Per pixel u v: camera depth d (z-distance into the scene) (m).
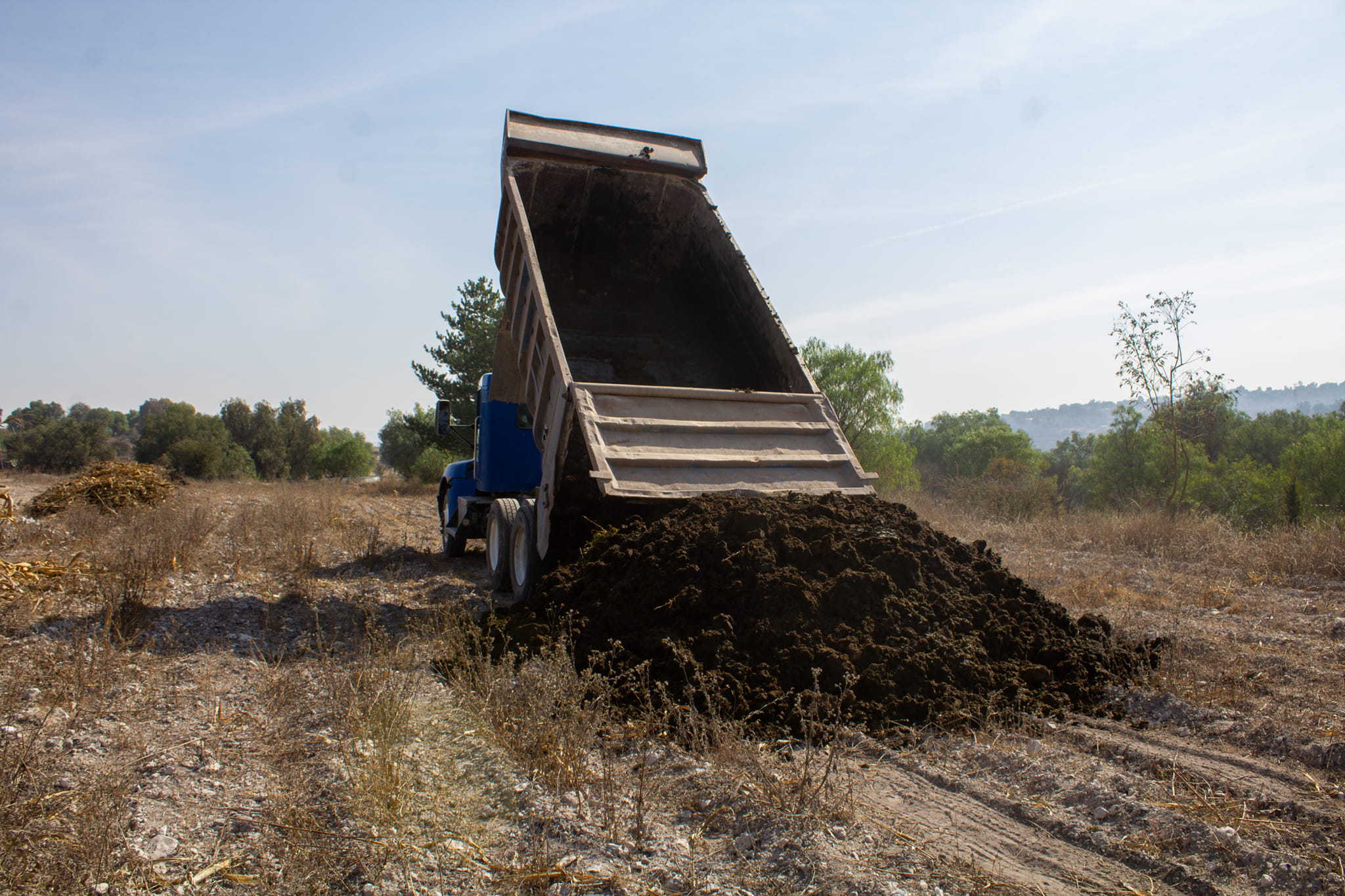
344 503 20.66
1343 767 4.04
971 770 4.21
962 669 5.09
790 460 7.21
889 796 3.89
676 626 5.32
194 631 6.70
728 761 4.09
